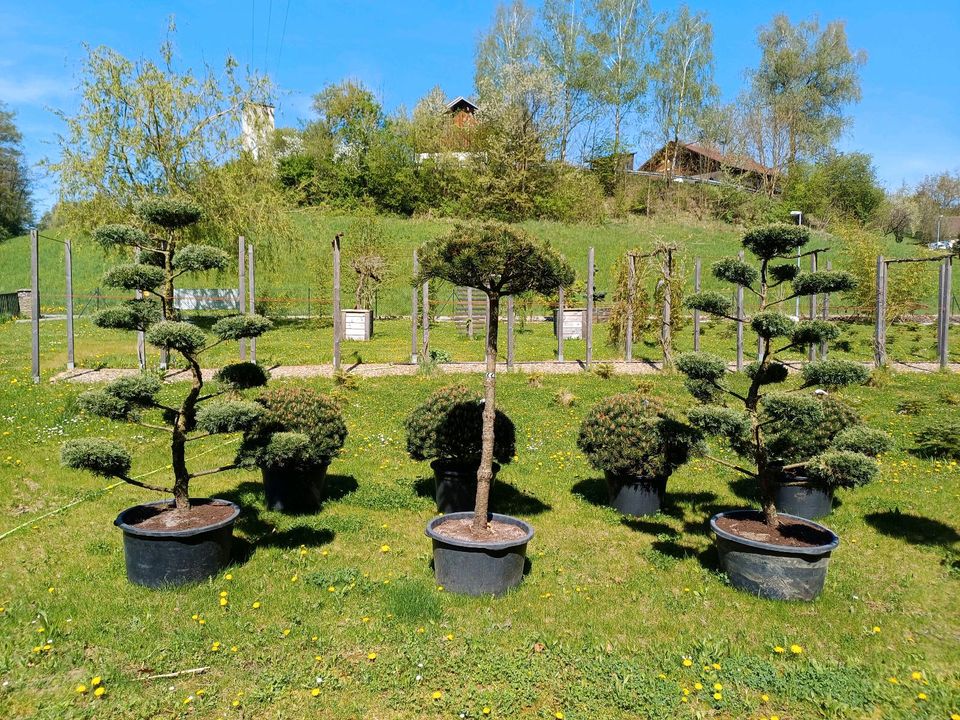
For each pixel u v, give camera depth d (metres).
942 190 57.50
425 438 6.70
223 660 4.02
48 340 19.41
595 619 4.63
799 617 4.74
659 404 7.04
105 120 22.27
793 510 6.85
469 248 4.82
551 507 7.12
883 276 15.15
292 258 30.69
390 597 4.77
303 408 6.70
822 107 49.69
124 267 5.14
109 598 4.74
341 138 48.84
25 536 5.95
